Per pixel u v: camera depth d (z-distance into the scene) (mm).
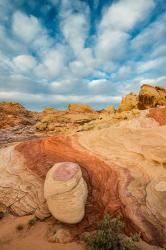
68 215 5348
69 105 47656
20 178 7352
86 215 5758
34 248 4918
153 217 5363
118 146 7914
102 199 6148
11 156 8297
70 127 26734
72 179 5578
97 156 7586
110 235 4809
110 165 7141
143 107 23797
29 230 5648
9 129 29719
